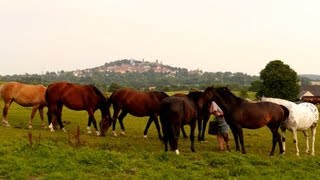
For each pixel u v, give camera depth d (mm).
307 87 125562
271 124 17938
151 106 21812
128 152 16828
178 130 16328
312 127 19734
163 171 13266
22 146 15477
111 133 23906
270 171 13859
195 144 21031
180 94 22219
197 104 17766
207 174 13305
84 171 12984
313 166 15133
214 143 21875
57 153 14820
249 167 14055
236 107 17391
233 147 20656
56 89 22109
